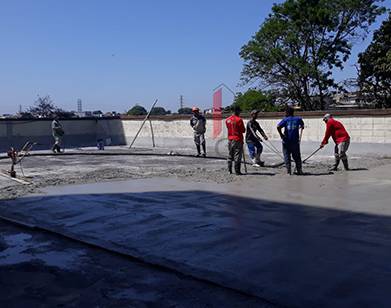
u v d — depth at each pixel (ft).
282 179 42.57
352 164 54.08
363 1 118.01
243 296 16.67
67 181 43.14
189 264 19.93
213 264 19.83
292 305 15.62
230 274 18.57
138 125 95.45
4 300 17.16
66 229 26.45
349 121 65.62
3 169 53.42
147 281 18.63
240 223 26.40
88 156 69.87
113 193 36.76
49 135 96.12
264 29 119.75
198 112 66.44
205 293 17.13
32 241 24.91
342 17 120.37
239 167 46.03
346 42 120.98
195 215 28.60
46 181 43.14
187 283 18.19
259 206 30.81
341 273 18.25
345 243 22.16
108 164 58.18
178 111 107.96
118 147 90.07
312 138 69.51
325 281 17.48
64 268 20.53
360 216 27.48
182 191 37.01
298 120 45.11
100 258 21.77
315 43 120.57
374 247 21.44
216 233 24.52
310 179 42.32
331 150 67.15
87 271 20.06
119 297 17.13
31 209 31.81
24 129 92.99
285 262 19.71
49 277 19.45
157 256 21.16
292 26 117.50
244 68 123.85
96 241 23.86
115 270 20.08
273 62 119.65
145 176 45.80
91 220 28.30
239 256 20.71
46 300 17.07
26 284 18.72
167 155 69.31
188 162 59.57
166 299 16.76
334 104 121.70
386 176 43.57
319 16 114.83
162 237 24.16
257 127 52.60
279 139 73.05
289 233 24.09
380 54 106.63
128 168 53.01
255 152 53.31
